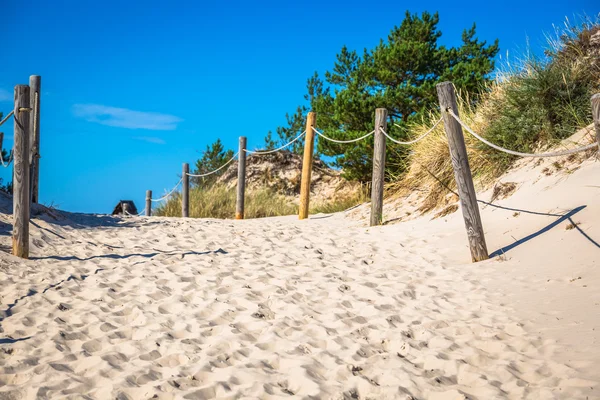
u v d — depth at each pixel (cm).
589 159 695
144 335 427
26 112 652
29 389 329
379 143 942
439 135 1006
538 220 643
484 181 851
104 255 689
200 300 513
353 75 1622
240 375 352
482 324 430
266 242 797
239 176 1288
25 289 532
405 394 326
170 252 715
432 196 939
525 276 527
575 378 318
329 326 446
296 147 2444
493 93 965
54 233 794
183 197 1499
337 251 736
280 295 525
